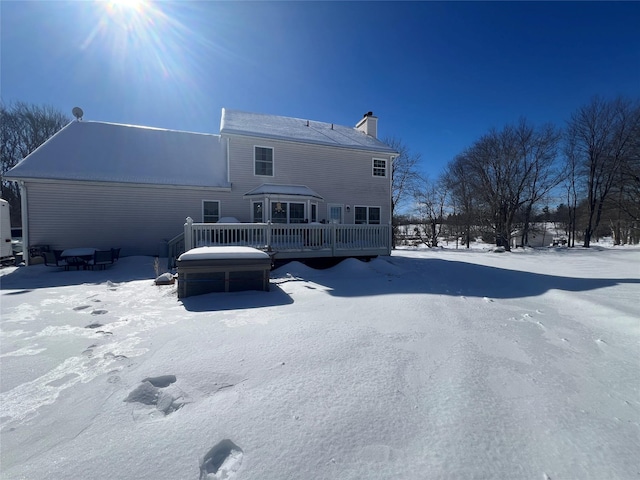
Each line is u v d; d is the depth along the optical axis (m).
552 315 4.43
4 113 24.64
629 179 23.47
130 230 12.16
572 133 26.08
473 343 3.31
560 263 12.04
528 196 25.39
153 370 2.63
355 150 15.34
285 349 3.05
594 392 2.38
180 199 12.82
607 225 32.38
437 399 2.24
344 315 4.24
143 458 1.67
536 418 2.04
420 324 3.90
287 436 1.83
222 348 3.08
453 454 1.71
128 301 5.14
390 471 1.59
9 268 10.54
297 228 9.44
